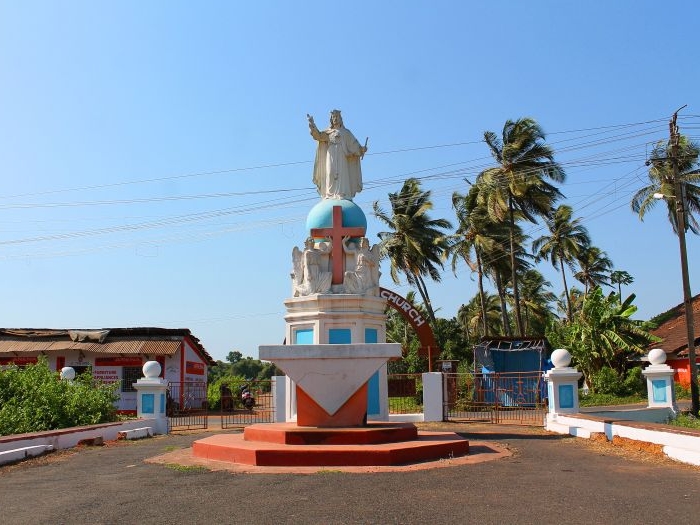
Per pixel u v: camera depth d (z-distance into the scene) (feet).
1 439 43.75
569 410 63.31
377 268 62.39
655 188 127.34
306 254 61.31
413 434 44.19
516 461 40.14
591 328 111.96
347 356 43.75
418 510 26.73
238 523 25.21
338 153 65.41
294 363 44.01
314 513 26.48
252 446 40.60
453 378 89.51
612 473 35.42
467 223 146.10
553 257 180.45
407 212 147.54
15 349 107.86
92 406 61.67
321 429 42.50
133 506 28.53
